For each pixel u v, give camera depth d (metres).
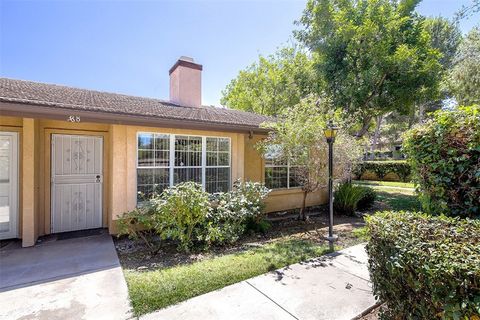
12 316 2.73
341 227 6.75
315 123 6.39
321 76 12.94
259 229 6.21
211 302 3.00
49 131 5.79
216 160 7.14
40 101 4.55
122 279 3.61
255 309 2.87
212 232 4.91
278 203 8.45
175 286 3.33
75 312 2.81
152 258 4.51
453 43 16.77
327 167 6.58
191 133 6.68
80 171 6.16
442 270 1.65
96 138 6.36
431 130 3.06
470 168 2.71
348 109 11.97
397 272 2.00
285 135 6.48
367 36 11.08
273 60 23.19
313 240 5.56
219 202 5.91
